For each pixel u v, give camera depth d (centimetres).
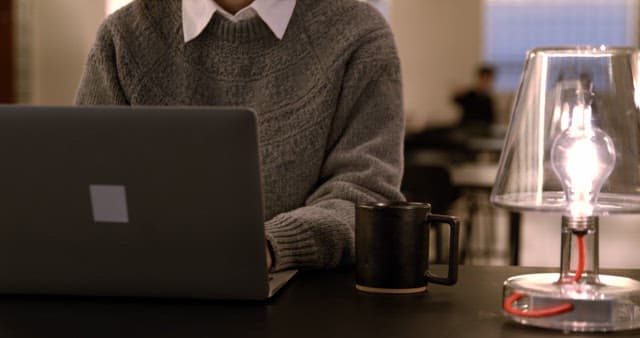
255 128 123
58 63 930
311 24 190
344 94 187
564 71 121
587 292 120
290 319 123
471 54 1380
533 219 870
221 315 126
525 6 1413
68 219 131
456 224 138
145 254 130
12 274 136
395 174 181
